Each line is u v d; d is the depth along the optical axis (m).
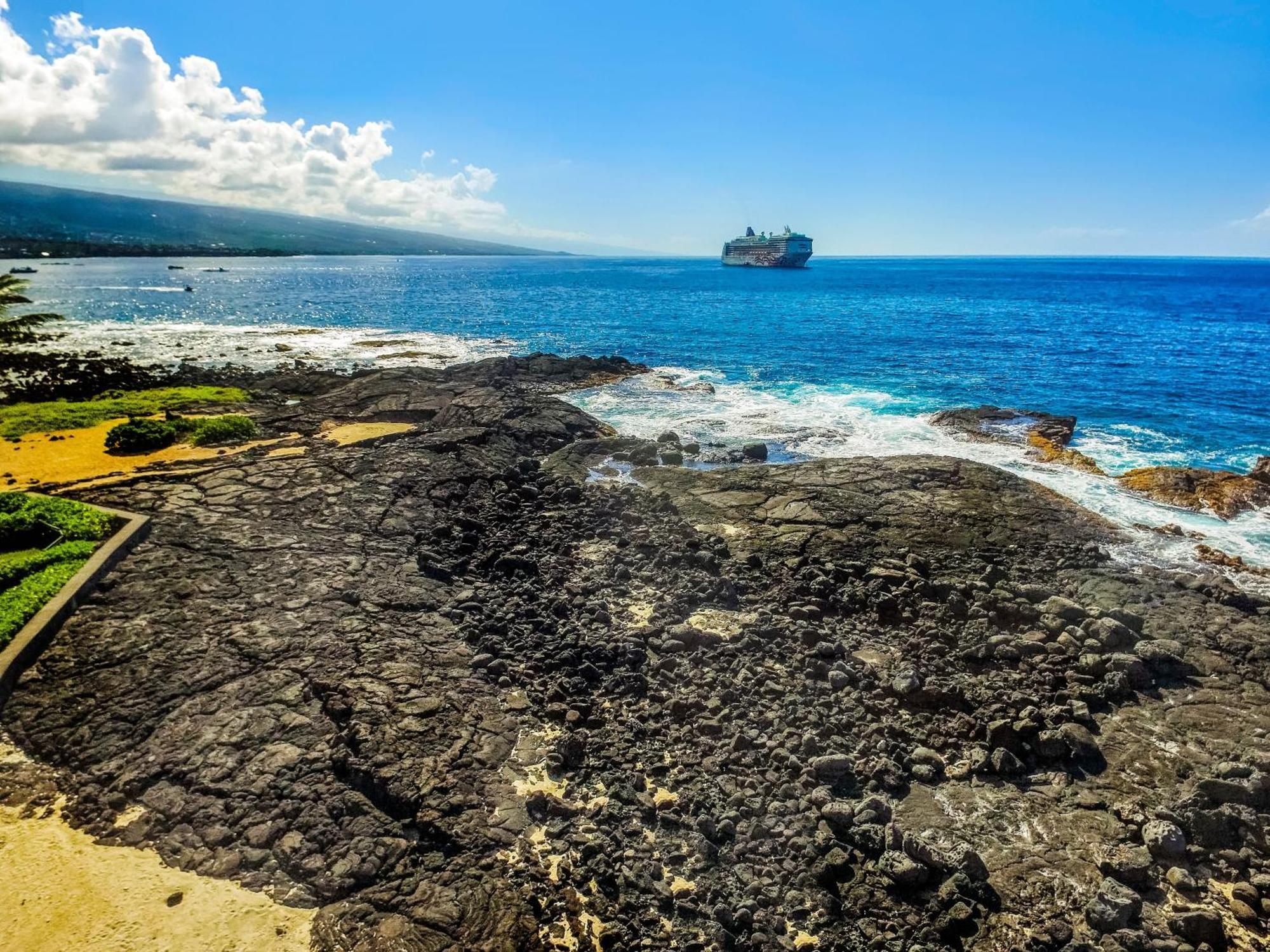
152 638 12.59
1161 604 14.91
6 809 9.58
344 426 27.27
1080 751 10.94
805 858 9.09
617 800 9.88
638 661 12.93
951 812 9.91
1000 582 15.93
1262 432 28.92
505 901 8.33
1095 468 24.05
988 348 49.19
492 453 23.75
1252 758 10.62
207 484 19.39
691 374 40.66
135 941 7.92
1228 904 8.60
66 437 25.22
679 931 8.11
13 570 13.91
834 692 12.30
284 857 8.88
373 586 14.86
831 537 17.88
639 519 19.02
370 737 10.47
